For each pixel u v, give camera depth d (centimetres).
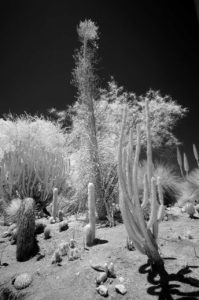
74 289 152
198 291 136
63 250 200
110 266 162
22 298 154
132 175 164
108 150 320
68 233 243
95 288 149
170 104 534
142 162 419
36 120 578
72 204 342
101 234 232
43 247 219
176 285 142
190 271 154
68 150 444
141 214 152
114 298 139
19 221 216
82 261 182
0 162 357
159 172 359
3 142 491
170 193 339
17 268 192
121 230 239
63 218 306
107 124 340
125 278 155
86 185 320
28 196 329
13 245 240
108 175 299
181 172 362
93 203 212
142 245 162
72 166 397
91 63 308
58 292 152
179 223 245
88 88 302
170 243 196
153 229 162
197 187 355
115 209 302
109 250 193
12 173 333
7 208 322
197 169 395
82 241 218
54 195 299
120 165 156
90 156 299
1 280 176
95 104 318
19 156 351
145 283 148
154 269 158
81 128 325
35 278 172
